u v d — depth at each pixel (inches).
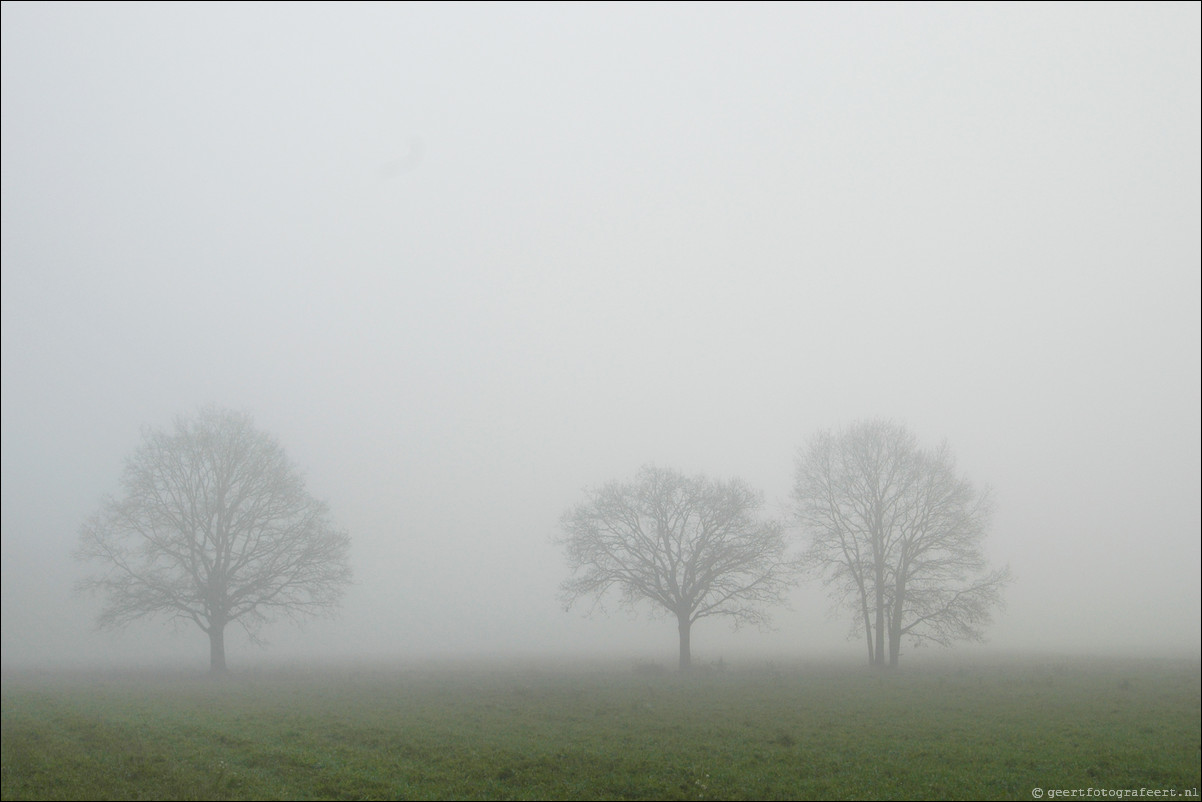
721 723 903.7
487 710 1029.8
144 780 639.8
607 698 1147.3
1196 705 964.6
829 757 712.4
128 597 1685.5
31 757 724.0
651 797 593.9
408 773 655.1
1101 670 1446.9
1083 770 663.8
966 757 708.0
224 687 1393.9
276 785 621.9
